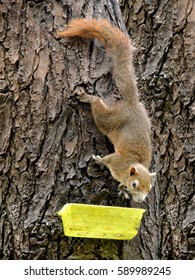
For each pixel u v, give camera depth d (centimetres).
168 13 1062
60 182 812
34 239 807
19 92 830
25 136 825
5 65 838
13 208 820
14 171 825
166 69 1040
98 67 838
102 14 877
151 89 1037
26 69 834
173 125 1009
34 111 825
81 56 835
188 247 952
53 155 817
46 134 822
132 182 820
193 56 1027
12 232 819
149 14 1074
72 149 815
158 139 1010
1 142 830
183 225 960
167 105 1021
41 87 827
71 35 832
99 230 761
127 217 768
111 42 849
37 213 810
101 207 760
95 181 815
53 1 847
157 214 953
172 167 993
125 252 840
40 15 844
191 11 1043
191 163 985
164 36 1058
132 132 840
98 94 830
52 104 823
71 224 753
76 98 820
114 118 830
